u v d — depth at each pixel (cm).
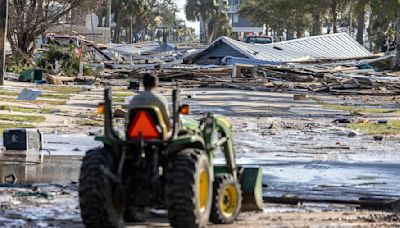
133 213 2256
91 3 13575
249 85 10769
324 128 5784
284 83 11338
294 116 6744
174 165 2003
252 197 2439
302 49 16975
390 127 5928
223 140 2295
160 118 2073
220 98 8481
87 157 2044
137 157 2045
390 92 10112
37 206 2530
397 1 15512
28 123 5406
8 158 3884
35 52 13138
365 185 3225
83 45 15538
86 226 2042
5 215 2367
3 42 8581
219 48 15488
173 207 1988
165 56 17575
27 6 12250
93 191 1991
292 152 4347
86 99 7669
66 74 11425
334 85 10625
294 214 2489
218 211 2202
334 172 3591
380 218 2442
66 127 5316
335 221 2366
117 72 12362
